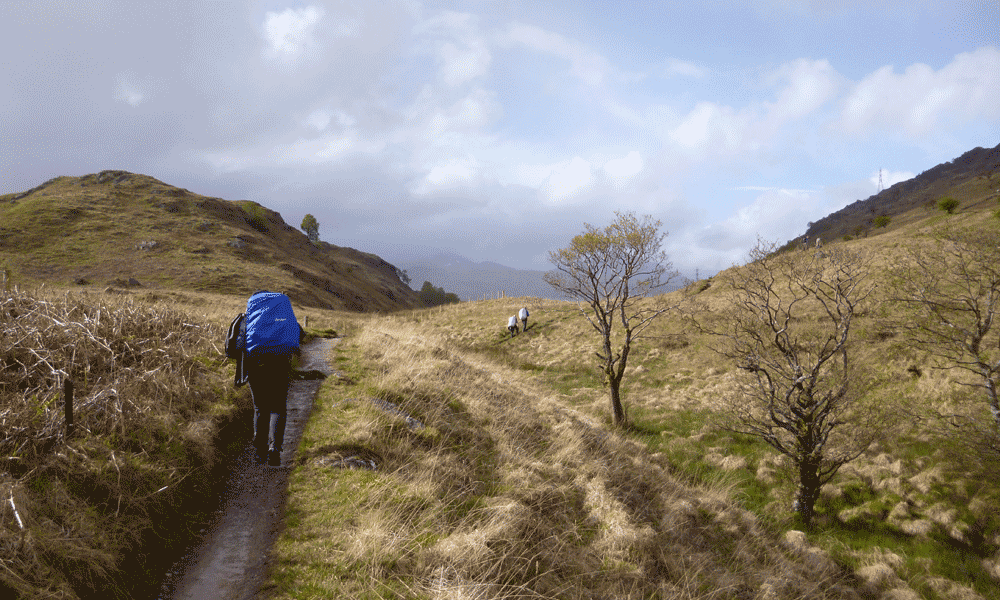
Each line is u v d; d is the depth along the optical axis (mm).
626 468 7676
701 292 28250
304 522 3834
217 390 5785
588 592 4039
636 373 18406
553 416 9570
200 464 4305
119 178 130000
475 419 7238
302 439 5258
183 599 2986
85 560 2752
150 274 77125
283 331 4676
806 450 8367
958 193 131625
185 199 126500
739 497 9125
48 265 74438
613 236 12609
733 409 10570
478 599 3293
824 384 9008
